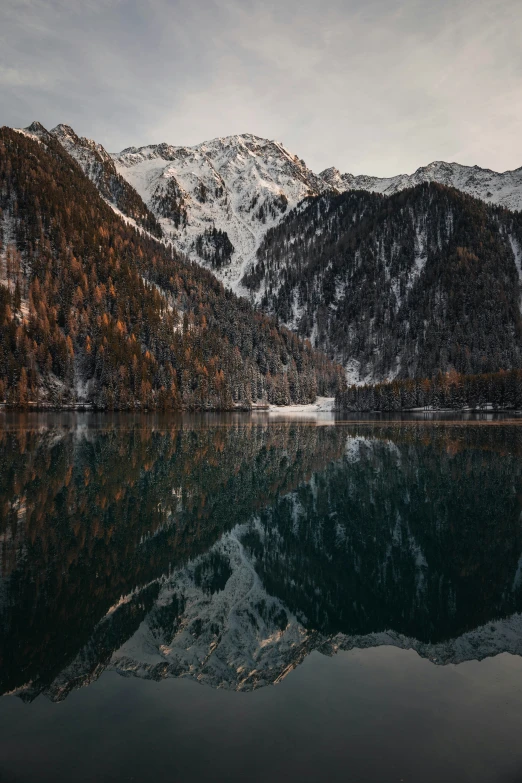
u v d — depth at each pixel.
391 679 10.05
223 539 21.56
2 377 118.94
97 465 38.50
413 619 13.61
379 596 15.52
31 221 178.12
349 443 58.56
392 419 119.38
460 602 14.94
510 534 22.28
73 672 10.43
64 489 29.61
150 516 24.75
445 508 26.95
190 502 27.84
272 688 9.64
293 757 7.41
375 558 19.42
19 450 45.88
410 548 20.45
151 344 157.25
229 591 15.84
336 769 7.04
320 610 14.36
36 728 8.27
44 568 17.48
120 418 106.88
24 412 115.69
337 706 8.95
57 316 145.50
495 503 27.98
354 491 31.12
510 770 7.01
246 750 7.46
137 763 7.29
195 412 146.75
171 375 146.25
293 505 27.66
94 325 147.50
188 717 8.59
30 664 10.91
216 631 12.75
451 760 7.28
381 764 7.07
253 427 87.31
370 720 8.39
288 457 45.94
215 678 10.15
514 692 9.47
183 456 45.41
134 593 15.54
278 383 187.00
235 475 36.16
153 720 8.56
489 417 126.88
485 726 8.23
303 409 184.88
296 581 16.84
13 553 18.94
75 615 13.75
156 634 12.60
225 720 8.41
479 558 19.23
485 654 11.37
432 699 9.16
